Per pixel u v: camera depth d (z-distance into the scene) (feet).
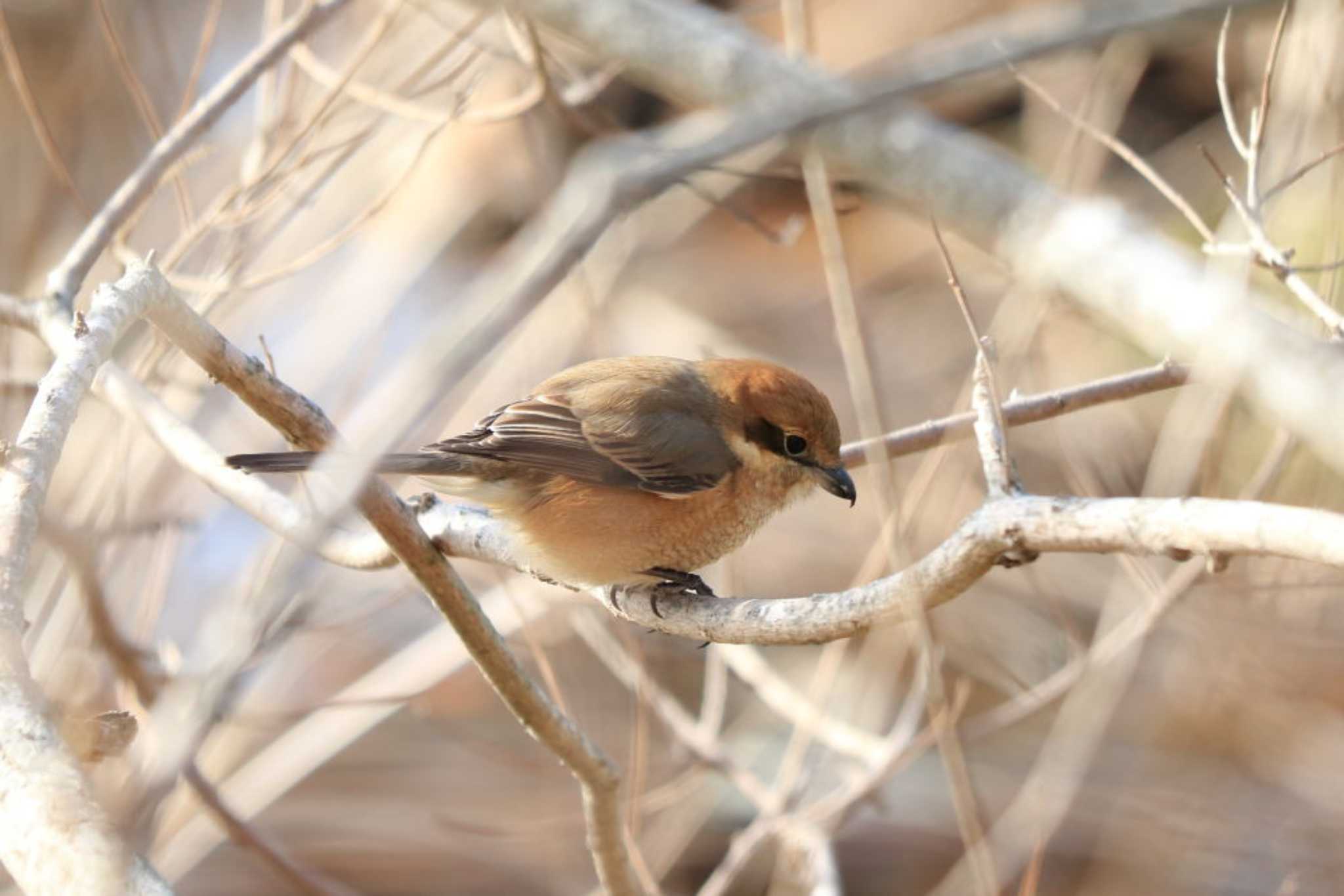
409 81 34.17
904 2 54.39
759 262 59.67
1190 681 42.57
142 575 37.37
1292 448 31.35
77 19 43.24
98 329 19.98
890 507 23.16
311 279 46.78
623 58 29.40
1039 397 24.99
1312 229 36.11
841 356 55.88
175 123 34.96
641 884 36.55
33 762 15.40
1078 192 37.06
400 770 44.93
